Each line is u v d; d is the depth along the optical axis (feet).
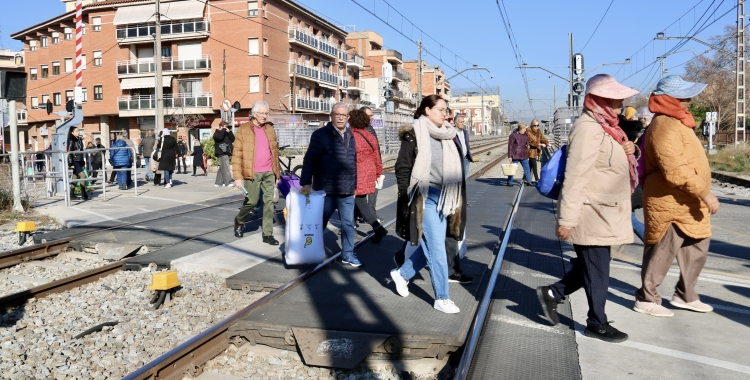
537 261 24.97
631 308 18.58
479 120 474.49
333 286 21.25
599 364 14.21
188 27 172.24
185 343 15.23
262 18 169.78
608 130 14.57
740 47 110.01
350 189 24.13
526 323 17.06
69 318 19.88
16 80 41.75
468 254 26.45
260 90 170.19
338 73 231.71
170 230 33.83
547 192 15.61
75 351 16.88
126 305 21.24
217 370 15.39
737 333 16.29
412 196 17.29
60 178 50.67
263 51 171.22
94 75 185.37
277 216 39.29
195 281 24.14
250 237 31.58
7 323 19.70
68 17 191.72
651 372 13.76
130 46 180.65
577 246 15.33
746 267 24.45
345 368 14.93
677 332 16.37
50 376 15.31
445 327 16.37
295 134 141.90
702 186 15.96
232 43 171.53
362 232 32.55
